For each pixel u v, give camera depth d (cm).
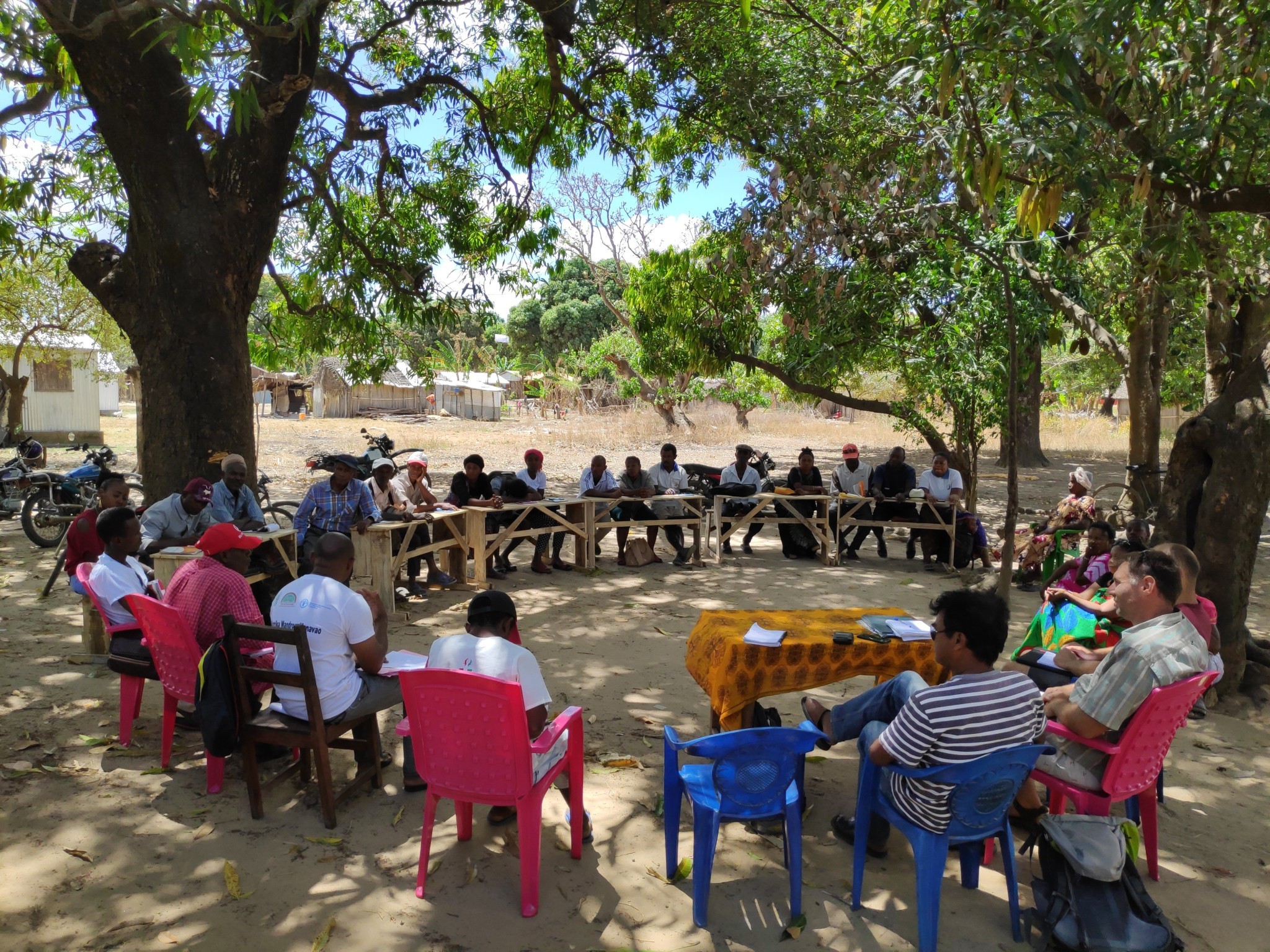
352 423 3703
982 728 310
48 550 1009
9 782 426
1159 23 534
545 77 1121
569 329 5144
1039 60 481
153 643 430
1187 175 538
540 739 344
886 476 1030
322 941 311
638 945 317
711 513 1050
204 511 669
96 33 560
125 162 696
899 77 514
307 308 1230
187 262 708
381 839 386
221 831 388
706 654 438
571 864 371
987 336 1079
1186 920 342
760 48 1025
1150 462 1094
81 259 753
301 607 399
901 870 374
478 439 2834
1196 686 341
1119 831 326
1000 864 384
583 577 923
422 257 1220
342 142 1057
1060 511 898
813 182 757
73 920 322
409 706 336
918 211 771
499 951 312
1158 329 1073
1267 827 421
